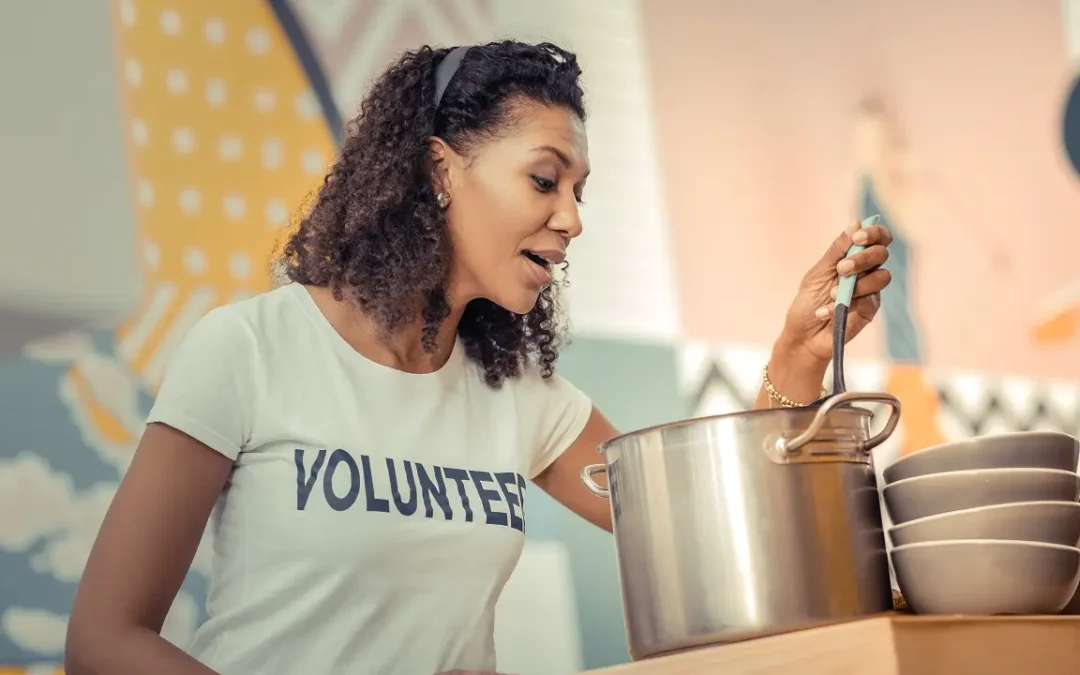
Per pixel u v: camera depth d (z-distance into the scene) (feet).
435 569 4.27
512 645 8.28
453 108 4.58
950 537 2.99
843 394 3.01
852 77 11.30
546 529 8.64
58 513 7.01
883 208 11.19
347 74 8.61
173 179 7.76
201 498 4.05
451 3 9.22
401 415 4.43
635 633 3.18
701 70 10.52
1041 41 12.48
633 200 9.88
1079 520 3.03
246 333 4.25
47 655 6.86
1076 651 2.79
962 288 11.44
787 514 2.98
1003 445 3.06
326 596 4.07
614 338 9.49
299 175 8.30
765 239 10.48
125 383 7.36
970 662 2.61
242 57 8.19
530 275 4.62
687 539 3.04
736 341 10.15
